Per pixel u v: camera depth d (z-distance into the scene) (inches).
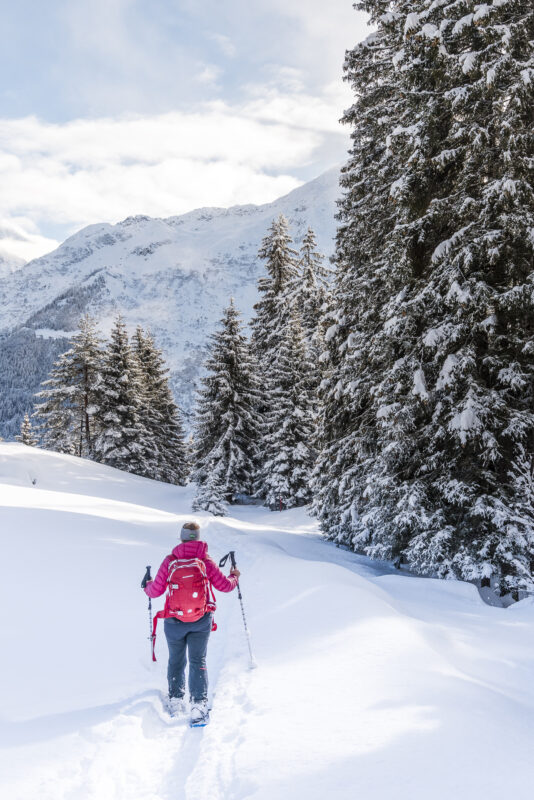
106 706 150.6
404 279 415.8
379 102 535.8
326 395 596.1
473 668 195.2
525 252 367.6
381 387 424.8
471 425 366.6
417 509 405.7
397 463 435.5
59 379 1679.4
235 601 277.4
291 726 131.6
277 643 199.9
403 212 418.9
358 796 99.0
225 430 1400.1
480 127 366.0
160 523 590.2
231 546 467.5
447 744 116.1
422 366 406.0
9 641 190.7
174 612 157.9
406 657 173.9
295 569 329.4
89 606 243.3
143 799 111.4
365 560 540.4
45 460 1337.4
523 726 130.2
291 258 1592.0
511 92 340.8
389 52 518.0
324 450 633.6
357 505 527.2
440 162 390.3
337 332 573.9
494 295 360.5
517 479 377.1
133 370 1689.2
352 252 567.5
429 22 398.6
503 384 400.5
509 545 359.9
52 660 180.7
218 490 1177.4
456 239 389.1
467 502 388.2
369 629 202.4
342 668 167.2
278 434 1262.3
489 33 350.3
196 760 124.6
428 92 401.7
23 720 137.4
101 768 119.8
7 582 258.5
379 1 513.0
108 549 368.2
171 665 160.6
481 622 274.8
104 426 1676.9
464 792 98.6
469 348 381.1
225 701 153.9
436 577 398.6
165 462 1865.2
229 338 1406.3
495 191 354.6
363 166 569.9
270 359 1519.4
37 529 396.5
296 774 109.0
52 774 115.0
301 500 1259.2
